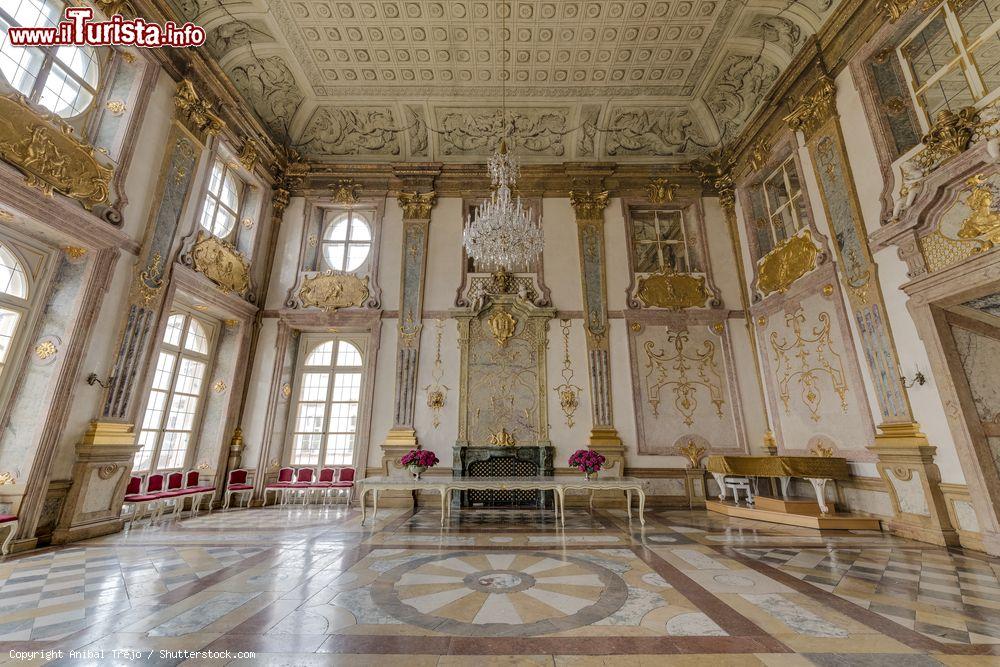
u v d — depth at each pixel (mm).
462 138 9672
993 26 4602
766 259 8125
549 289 9000
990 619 2695
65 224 4918
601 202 9461
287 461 8461
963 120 4680
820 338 6797
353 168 9570
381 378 8469
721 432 8234
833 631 2541
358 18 7426
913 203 5137
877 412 5730
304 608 2902
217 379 8023
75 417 5094
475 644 2391
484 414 8328
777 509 6379
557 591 3254
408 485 6027
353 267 9359
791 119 7141
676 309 8859
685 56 8164
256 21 7383
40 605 2943
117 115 5730
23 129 4516
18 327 4922
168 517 6559
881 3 5621
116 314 5613
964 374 4824
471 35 7754
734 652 2295
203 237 7152
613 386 8484
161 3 6066
